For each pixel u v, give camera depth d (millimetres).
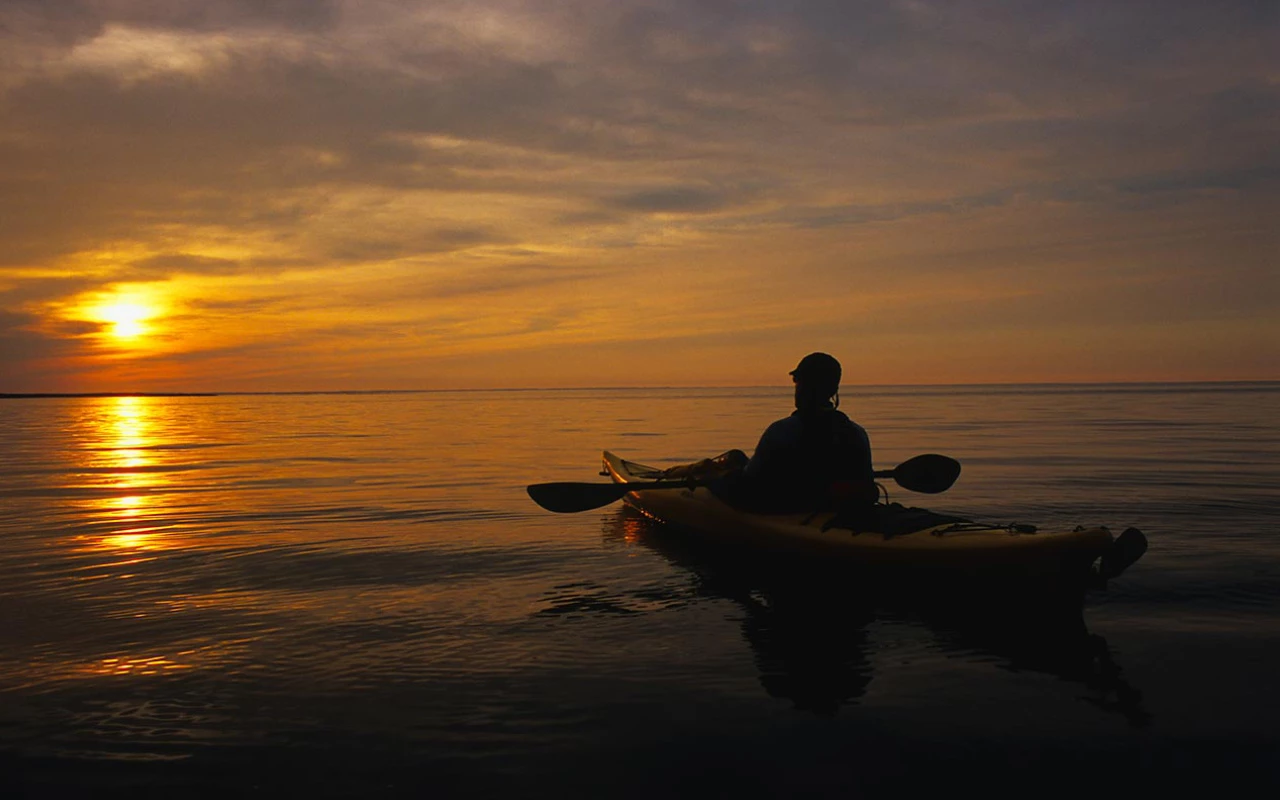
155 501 8273
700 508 5598
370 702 2799
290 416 41719
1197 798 2113
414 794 2150
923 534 4062
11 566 5109
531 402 76250
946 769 2275
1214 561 4871
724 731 2535
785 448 4555
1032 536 3621
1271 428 20719
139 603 4180
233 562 5203
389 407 62031
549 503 5156
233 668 3166
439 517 7082
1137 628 3586
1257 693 2814
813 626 3689
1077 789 2162
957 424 24594
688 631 3631
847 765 2305
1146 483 8875
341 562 5188
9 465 12906
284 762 2346
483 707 2750
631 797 2131
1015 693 2834
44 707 2775
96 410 57500
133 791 2182
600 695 2852
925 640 3459
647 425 25922
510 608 4047
